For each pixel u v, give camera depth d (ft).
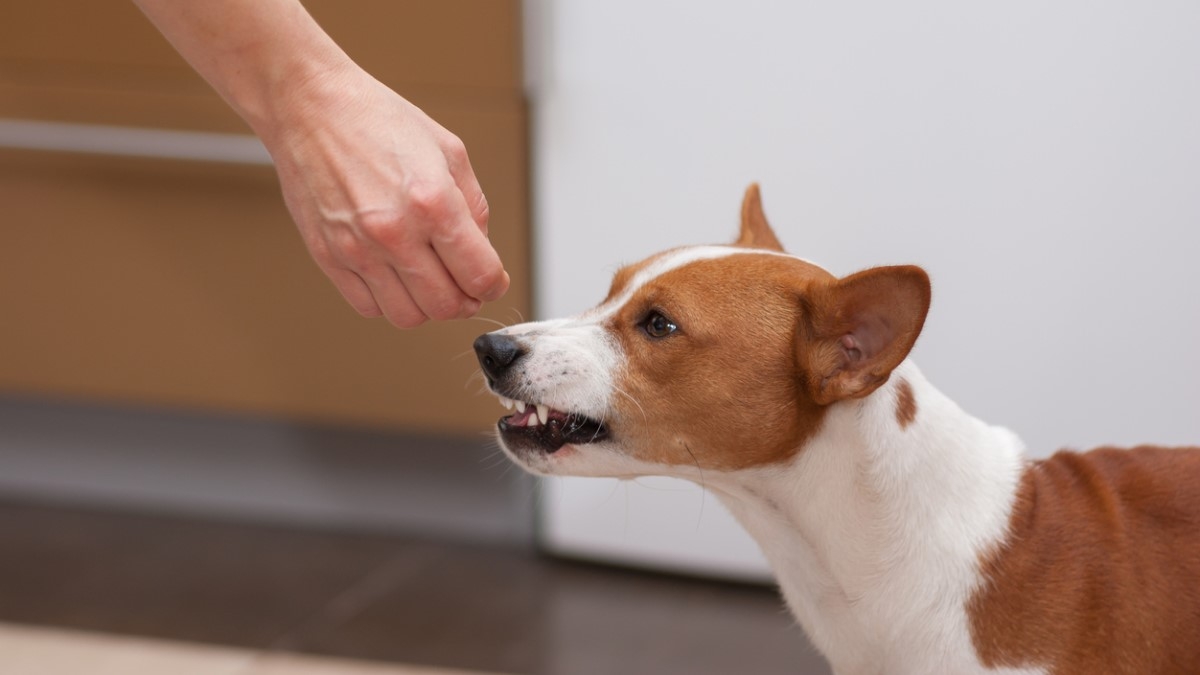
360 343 8.91
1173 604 4.91
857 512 5.01
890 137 7.69
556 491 9.04
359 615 8.63
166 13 4.15
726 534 8.72
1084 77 7.32
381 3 7.97
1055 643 4.87
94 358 9.32
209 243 8.90
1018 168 7.56
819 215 7.93
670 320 5.14
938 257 7.83
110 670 7.88
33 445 10.39
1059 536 5.01
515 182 8.23
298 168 4.29
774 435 5.07
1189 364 7.61
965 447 5.12
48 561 9.37
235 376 9.17
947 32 7.44
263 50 4.18
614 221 8.24
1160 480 5.20
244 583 9.08
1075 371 7.81
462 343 8.73
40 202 9.01
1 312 9.33
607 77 7.98
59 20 8.42
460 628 8.45
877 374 4.78
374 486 10.01
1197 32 7.10
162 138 8.54
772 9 7.64
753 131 7.87
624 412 5.17
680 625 8.47
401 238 4.17
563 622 8.52
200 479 10.30
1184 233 7.42
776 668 7.97
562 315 8.50
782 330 5.04
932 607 4.97
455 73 8.04
